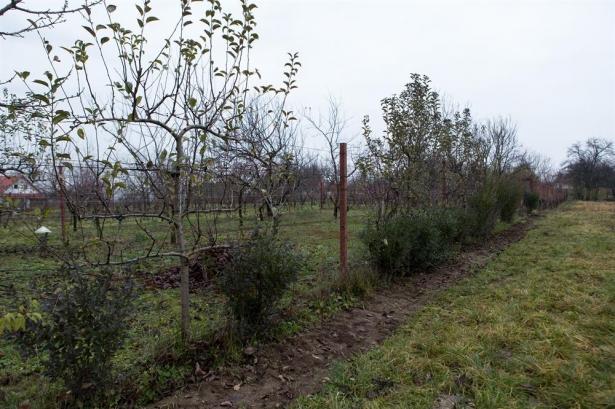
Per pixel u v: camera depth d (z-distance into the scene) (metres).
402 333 4.06
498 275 6.55
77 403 2.47
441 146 8.68
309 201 24.02
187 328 3.40
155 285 5.53
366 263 6.18
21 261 5.93
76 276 2.55
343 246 5.46
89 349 2.47
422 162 7.81
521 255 8.29
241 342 3.53
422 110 7.58
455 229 7.87
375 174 7.02
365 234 6.27
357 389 2.94
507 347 3.60
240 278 3.51
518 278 6.12
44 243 2.62
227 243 3.74
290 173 4.25
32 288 2.52
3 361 3.27
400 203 7.23
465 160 10.88
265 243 3.69
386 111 7.37
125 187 2.69
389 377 3.10
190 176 3.20
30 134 3.60
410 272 6.58
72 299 2.46
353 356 3.57
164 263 6.77
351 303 4.94
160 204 3.43
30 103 2.33
